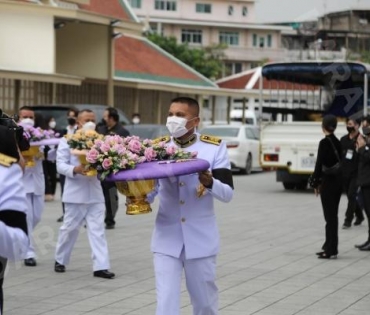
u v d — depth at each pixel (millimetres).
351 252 13547
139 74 38969
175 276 6984
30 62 28781
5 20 28344
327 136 12797
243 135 32125
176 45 69375
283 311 9281
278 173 25484
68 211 11242
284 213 19125
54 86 31688
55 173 20938
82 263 12188
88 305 9516
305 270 11852
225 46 80875
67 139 11102
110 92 34781
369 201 13648
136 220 17328
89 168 7465
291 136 24281
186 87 41875
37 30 28859
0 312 6555
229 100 47250
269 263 12391
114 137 7000
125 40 42188
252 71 56531
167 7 86438
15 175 5000
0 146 5230
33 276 11180
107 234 15281
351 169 16406
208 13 87062
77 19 30328
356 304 9688
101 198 11273
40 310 9250
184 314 9133
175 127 7016
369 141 13625
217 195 6891
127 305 9523
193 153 7004
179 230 7008
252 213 19078
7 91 28688
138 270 11703
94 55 34469
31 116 12922
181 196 7012
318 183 12891
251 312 9219
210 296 7141
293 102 25531
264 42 84938
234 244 14258
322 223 17281
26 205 5043
